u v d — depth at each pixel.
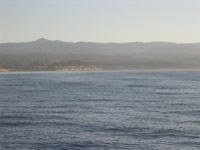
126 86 137.12
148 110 59.31
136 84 152.88
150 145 33.84
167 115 52.91
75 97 86.19
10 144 34.31
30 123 45.62
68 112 56.50
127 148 32.88
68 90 113.06
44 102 73.56
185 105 67.44
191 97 86.06
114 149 32.62
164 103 71.44
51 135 38.09
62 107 63.94
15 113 55.62
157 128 41.94
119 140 35.81
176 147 33.09
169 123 45.41
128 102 73.44
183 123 45.34
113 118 49.81
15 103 71.56
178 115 52.84
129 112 56.53
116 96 89.19
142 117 50.81
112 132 39.69
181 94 96.19
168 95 92.50
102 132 39.66
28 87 130.00
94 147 33.28
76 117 50.78
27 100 78.25
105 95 92.44
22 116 52.03
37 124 44.81
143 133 39.12
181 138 36.66
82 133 39.12
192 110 59.16
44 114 54.12
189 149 32.38
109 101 75.69
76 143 34.66
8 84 151.38
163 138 36.66
